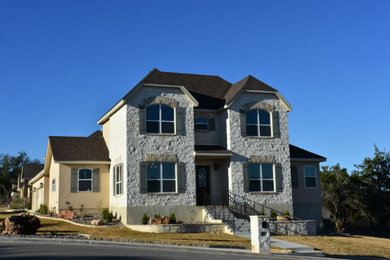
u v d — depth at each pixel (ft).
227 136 94.94
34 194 141.28
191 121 92.07
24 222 67.00
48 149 107.96
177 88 92.02
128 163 86.07
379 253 69.82
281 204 95.25
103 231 74.59
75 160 96.63
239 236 75.36
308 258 57.26
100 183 99.09
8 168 280.31
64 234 68.49
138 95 89.04
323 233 98.89
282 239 77.61
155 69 97.09
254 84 98.22
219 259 49.96
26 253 49.21
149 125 89.15
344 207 130.82
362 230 127.13
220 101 101.55
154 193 86.89
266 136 97.19
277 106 99.09
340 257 64.28
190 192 89.40
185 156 90.22
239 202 92.07
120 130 91.86
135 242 62.75
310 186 107.96
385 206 135.13
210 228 80.43
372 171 136.46
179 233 76.64
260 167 95.66
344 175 132.98
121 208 87.97
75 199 96.43
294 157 106.32
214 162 97.81
